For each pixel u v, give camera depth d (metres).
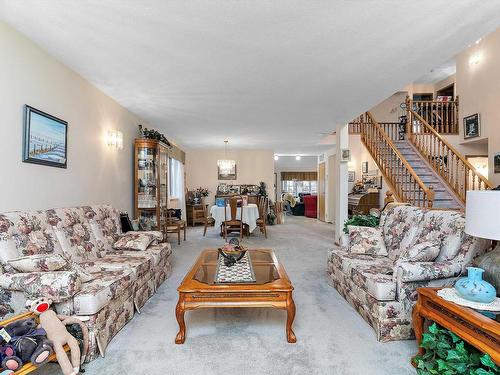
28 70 2.48
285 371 1.84
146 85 3.55
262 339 2.24
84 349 1.87
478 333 1.50
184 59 2.85
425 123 7.20
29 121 2.46
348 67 3.02
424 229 2.78
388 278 2.36
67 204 3.07
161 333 2.34
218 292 2.17
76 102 3.21
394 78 3.32
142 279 2.86
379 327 2.20
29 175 2.51
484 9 2.03
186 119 5.23
